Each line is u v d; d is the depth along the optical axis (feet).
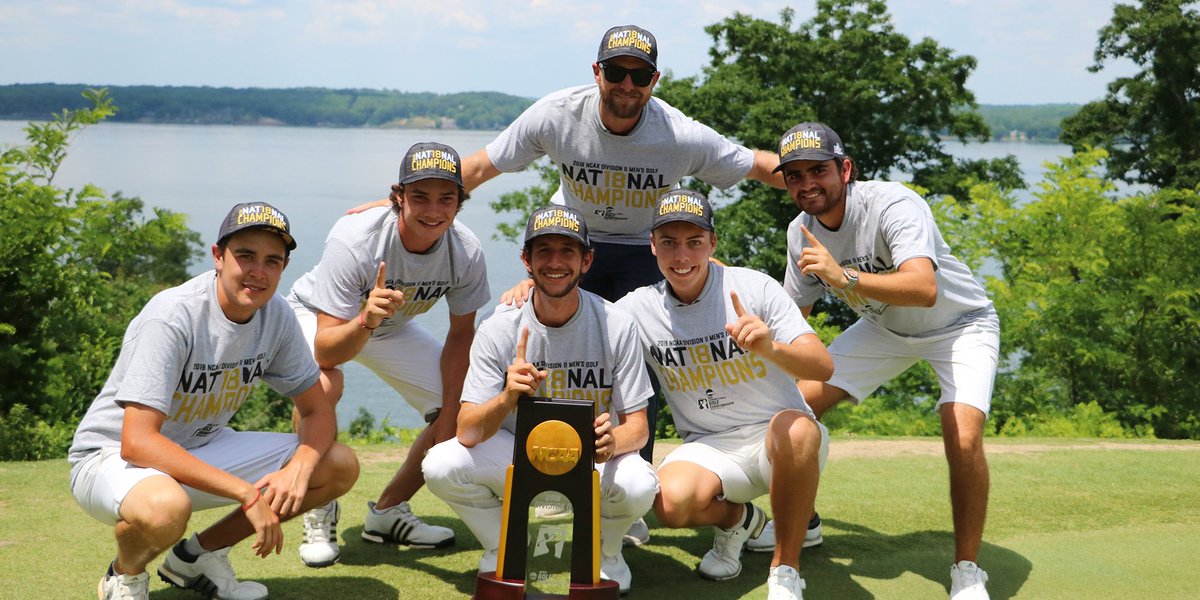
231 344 11.61
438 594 12.70
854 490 18.67
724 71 83.25
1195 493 18.62
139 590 11.20
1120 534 15.97
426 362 15.74
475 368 12.65
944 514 17.03
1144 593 13.21
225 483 11.00
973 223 59.26
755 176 16.25
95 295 46.52
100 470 11.18
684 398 13.66
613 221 15.71
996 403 52.24
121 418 11.58
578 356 12.69
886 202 13.62
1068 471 20.35
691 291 13.05
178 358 11.27
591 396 12.84
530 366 11.86
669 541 15.57
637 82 14.24
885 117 84.84
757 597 12.89
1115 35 103.45
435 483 12.58
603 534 12.72
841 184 13.76
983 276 55.06
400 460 20.84
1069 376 51.96
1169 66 100.32
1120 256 52.85
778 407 13.39
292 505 11.67
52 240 40.93
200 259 166.40
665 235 12.61
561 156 15.38
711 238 12.75
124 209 48.55
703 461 13.17
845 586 13.42
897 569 14.16
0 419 32.73
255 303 11.44
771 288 13.01
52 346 39.47
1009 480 19.58
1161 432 50.70
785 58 82.28
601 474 12.53
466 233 14.85
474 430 12.28
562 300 12.38
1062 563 14.46
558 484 11.42
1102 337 51.31
